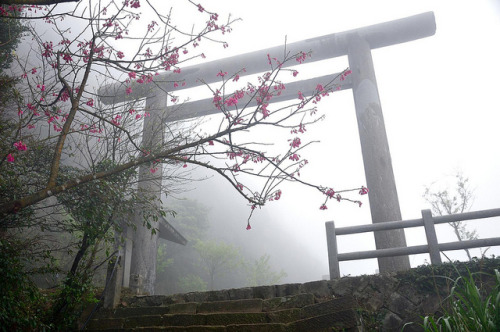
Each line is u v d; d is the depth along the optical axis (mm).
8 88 4984
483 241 4695
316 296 4766
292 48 9367
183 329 4316
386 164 7566
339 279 4793
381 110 8203
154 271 7539
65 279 5031
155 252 7641
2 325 3902
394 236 6879
